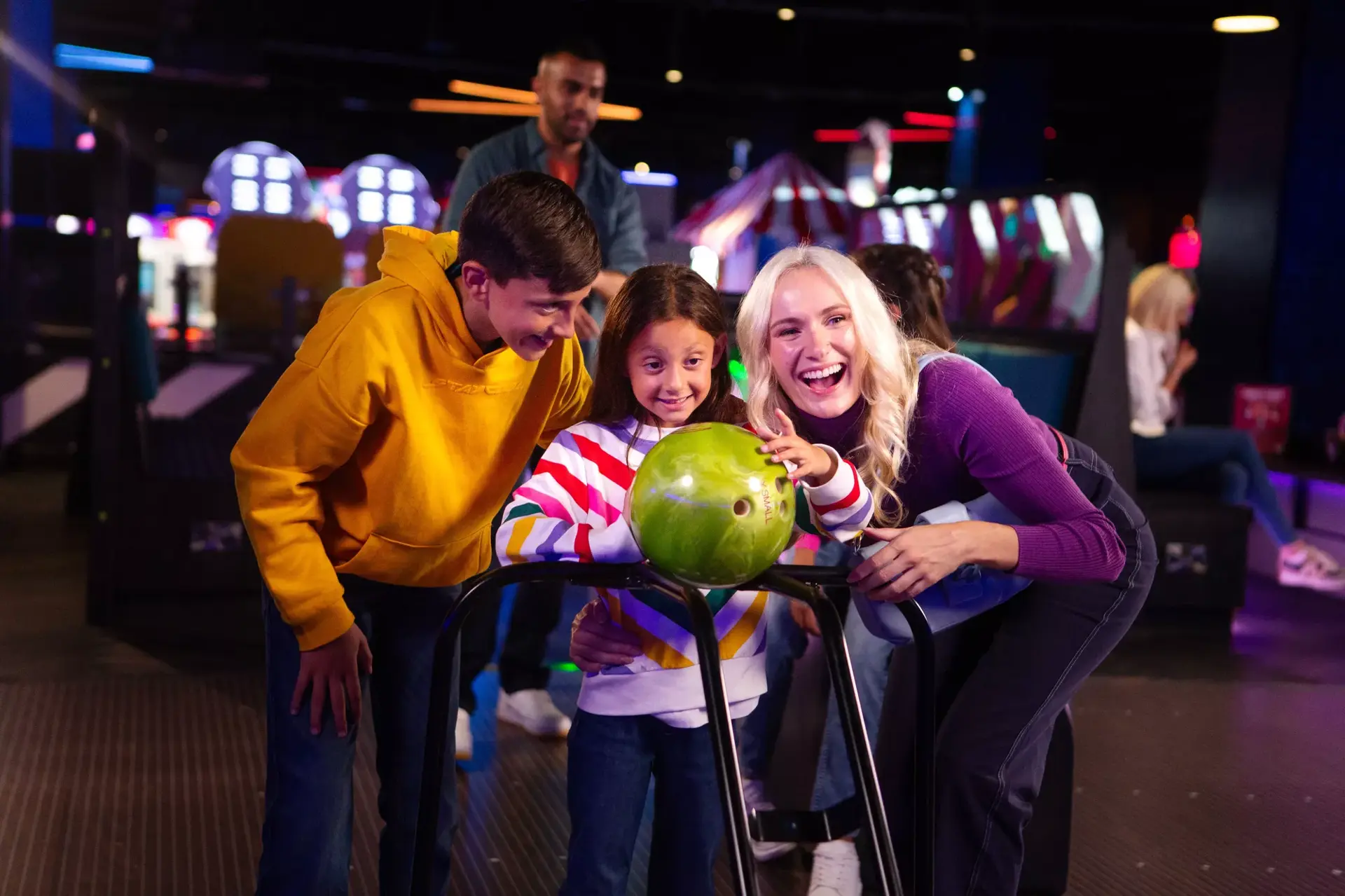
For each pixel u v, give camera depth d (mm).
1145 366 4797
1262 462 4953
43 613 4363
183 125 23500
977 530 1569
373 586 1787
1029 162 14414
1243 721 3613
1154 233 20141
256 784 2863
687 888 1778
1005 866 1841
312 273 6586
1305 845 2736
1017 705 1822
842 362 1687
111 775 2896
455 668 1838
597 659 1659
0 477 7414
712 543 1317
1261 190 7469
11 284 8062
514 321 1537
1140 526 1910
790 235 9102
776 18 14469
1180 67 14594
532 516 1613
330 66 18828
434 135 25031
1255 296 7520
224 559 4422
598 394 1769
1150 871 2580
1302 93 7270
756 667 1750
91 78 20172
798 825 1725
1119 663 4215
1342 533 5633
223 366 6125
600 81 3521
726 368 1815
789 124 20656
